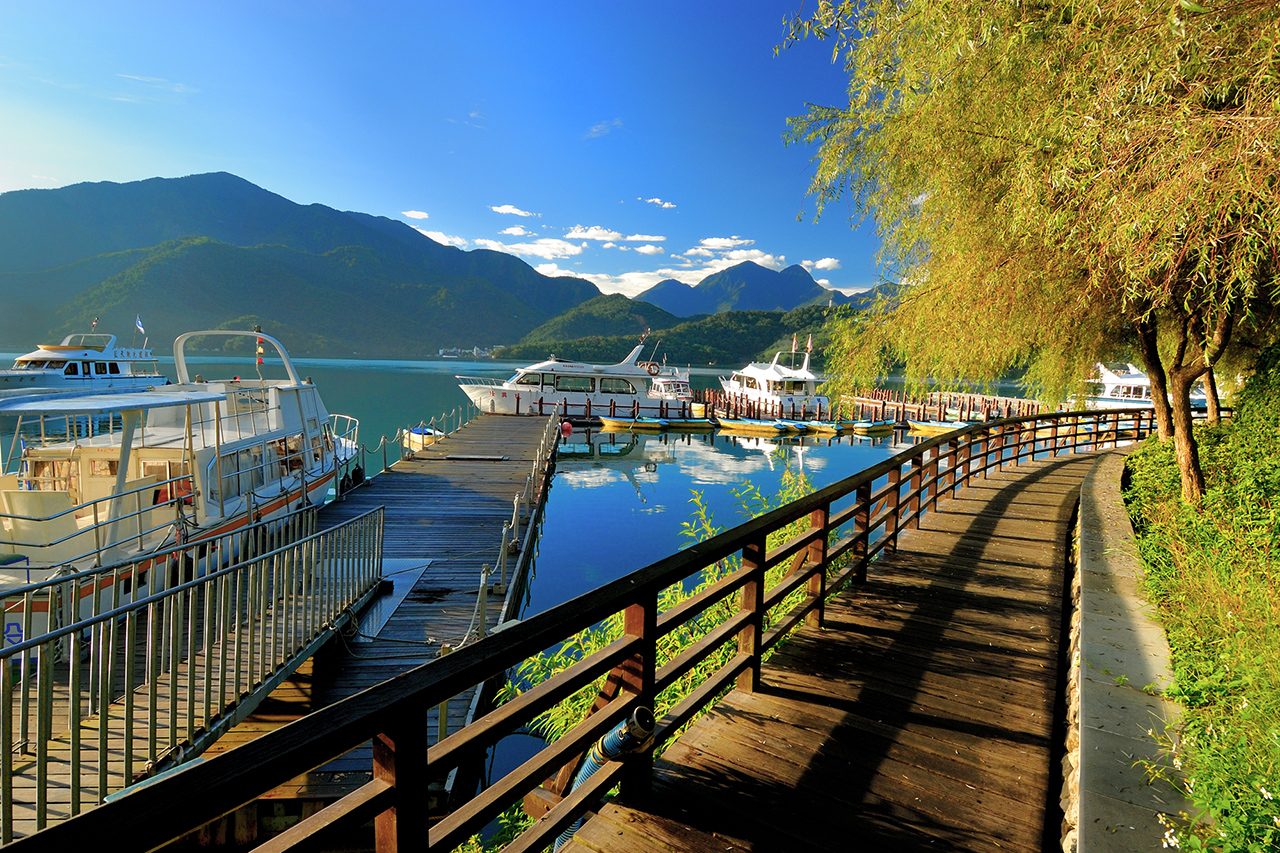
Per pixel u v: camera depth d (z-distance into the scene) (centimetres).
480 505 1460
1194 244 412
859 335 877
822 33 537
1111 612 435
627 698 262
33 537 712
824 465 2770
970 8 484
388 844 154
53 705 536
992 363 814
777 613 574
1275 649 329
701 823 265
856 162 758
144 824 100
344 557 756
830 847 255
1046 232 554
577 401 3850
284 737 126
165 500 916
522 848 214
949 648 460
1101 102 421
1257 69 366
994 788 300
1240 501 662
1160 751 273
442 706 557
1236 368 1268
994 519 877
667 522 1752
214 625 518
